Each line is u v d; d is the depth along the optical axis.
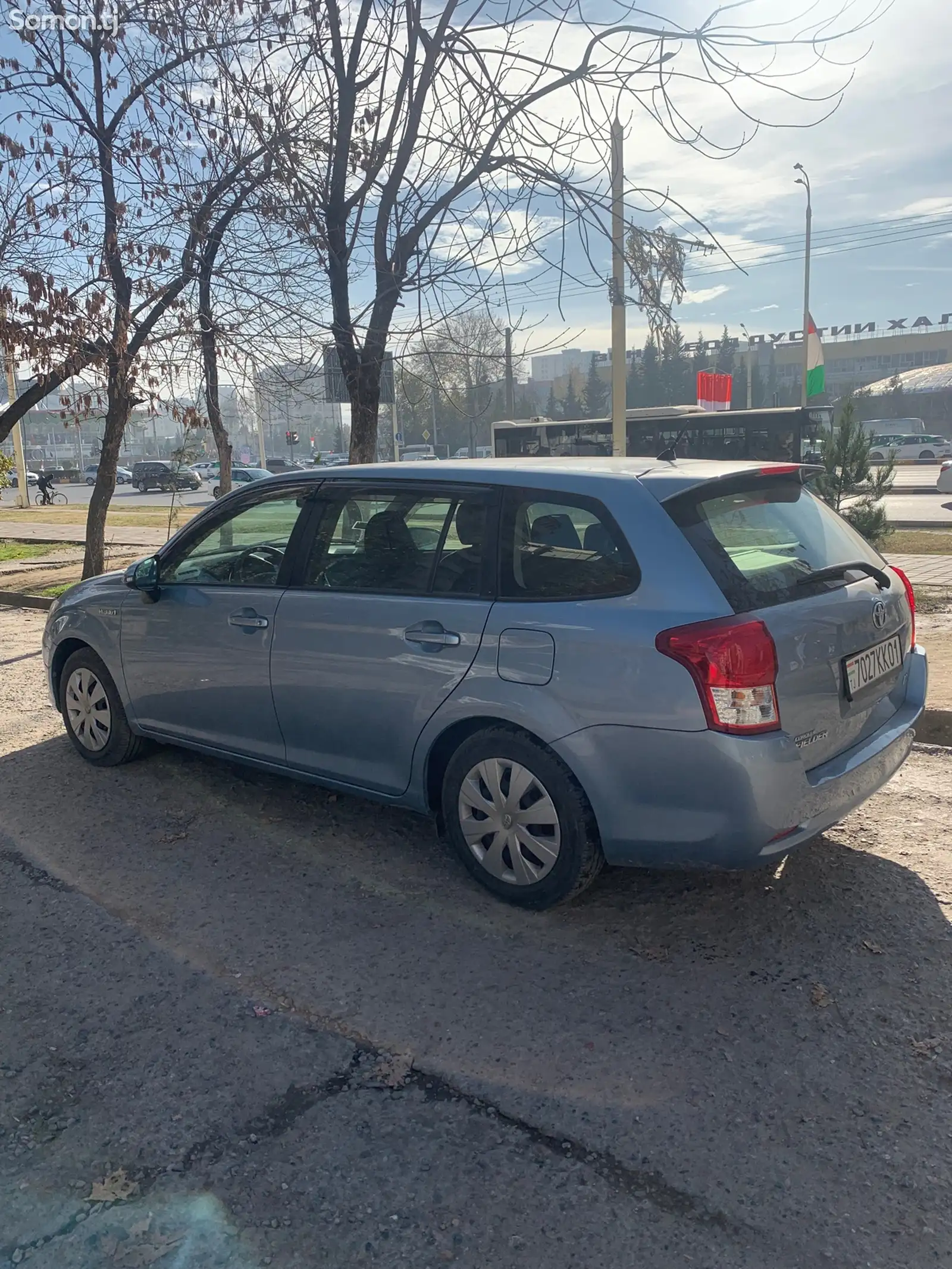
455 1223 2.28
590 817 3.49
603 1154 2.49
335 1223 2.28
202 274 8.46
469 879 4.05
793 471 3.92
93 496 12.66
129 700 5.14
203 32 7.91
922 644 7.84
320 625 4.14
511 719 3.54
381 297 7.89
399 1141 2.55
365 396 8.45
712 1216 2.29
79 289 9.34
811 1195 2.34
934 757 5.44
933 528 19.23
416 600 3.87
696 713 3.13
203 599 4.67
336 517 4.28
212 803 4.94
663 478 3.52
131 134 8.40
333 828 4.62
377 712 3.98
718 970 3.32
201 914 3.79
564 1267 2.15
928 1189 2.35
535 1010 3.12
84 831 4.62
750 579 3.30
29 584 13.38
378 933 3.62
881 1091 2.70
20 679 7.82
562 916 3.72
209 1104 2.70
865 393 91.19
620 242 7.32
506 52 7.27
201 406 10.07
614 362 13.84
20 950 3.54
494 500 3.77
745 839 3.16
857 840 4.32
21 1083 2.80
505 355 7.99
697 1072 2.80
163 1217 2.30
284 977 3.33
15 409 12.80
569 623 3.40
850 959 3.37
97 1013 3.13
